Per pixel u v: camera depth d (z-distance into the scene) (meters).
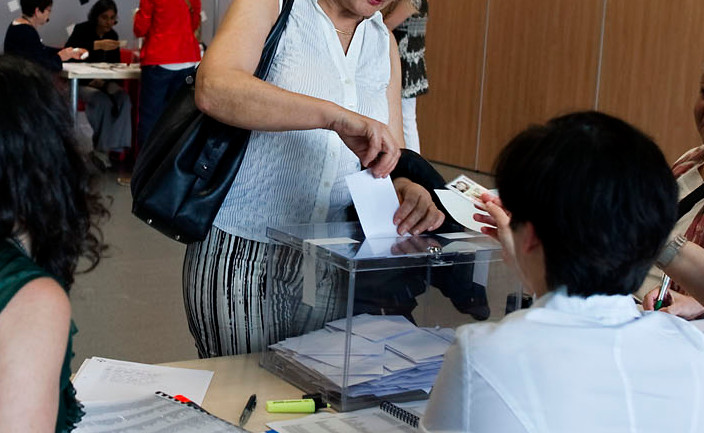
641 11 6.14
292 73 1.88
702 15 5.71
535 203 1.01
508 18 7.21
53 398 0.93
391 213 1.80
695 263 1.60
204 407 1.63
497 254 1.73
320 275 1.67
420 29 3.38
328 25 1.90
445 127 8.03
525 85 7.14
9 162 0.92
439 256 1.66
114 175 6.94
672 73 5.97
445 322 1.74
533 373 0.99
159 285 4.43
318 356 1.67
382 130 1.74
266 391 1.72
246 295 1.94
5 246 0.97
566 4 6.69
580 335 1.02
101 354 3.56
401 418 1.58
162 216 1.84
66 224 0.98
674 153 6.04
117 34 8.34
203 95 1.76
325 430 1.52
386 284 1.64
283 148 1.90
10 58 0.98
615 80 6.39
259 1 1.85
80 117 7.45
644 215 0.98
